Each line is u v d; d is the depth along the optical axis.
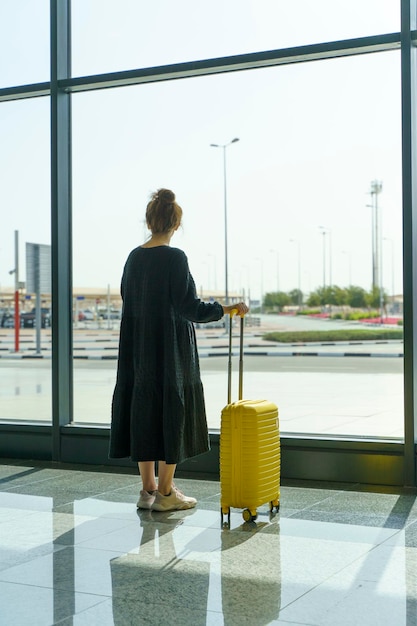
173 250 3.88
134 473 4.84
